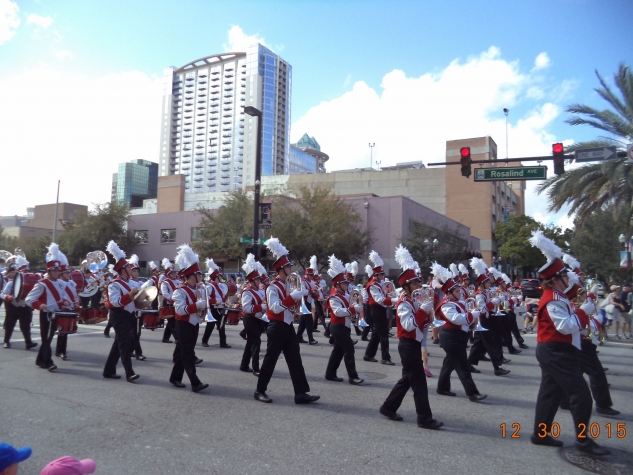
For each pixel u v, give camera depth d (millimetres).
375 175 61031
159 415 6516
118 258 8617
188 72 170250
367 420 6418
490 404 7406
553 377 5328
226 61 164625
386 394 7914
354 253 33719
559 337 5301
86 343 12750
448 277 7551
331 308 8867
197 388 7828
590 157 13969
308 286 13969
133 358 10852
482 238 57969
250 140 157625
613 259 27312
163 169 170000
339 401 7418
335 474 4656
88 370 9422
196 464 4867
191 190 165125
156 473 4645
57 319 9172
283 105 167000
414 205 39125
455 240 34500
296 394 7230
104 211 45062
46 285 9414
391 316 16516
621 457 5176
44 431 5801
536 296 38906
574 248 30375
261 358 11406
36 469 4734
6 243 50844
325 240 31125
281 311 7246
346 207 34250
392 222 36688
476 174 15672
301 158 183500
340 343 8719
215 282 13055
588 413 5172
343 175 61656
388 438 5703
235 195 37656
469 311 7859
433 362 11297
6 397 7281
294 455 5129
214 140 163375
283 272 7395
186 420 6309
